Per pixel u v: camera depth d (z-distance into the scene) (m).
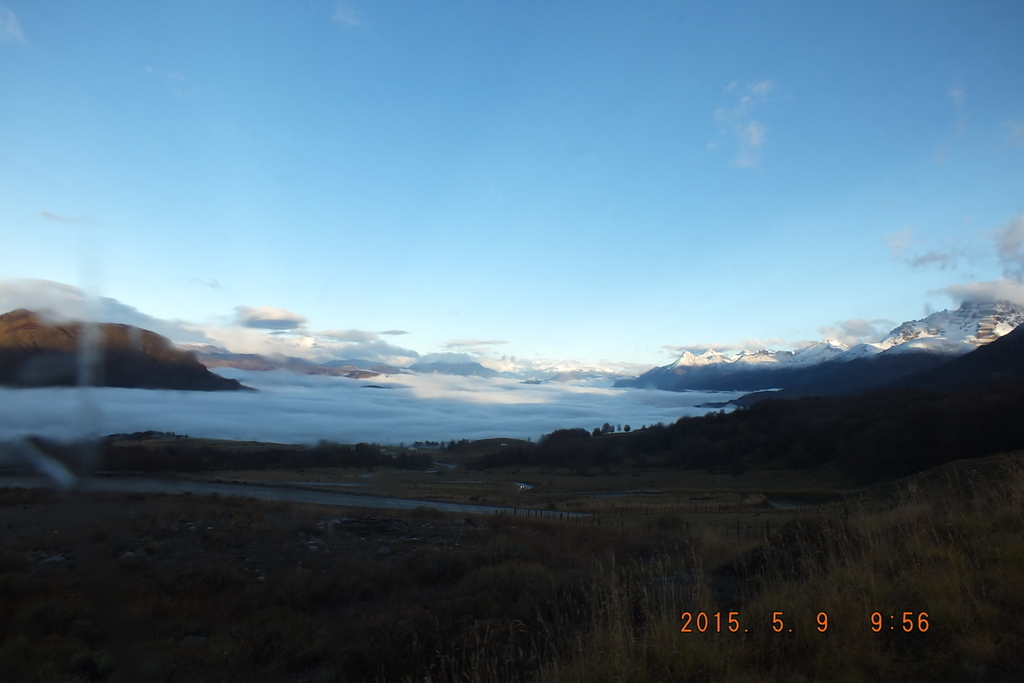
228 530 15.73
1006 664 4.37
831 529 8.55
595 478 96.94
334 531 18.45
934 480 19.62
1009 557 6.10
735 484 80.31
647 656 5.12
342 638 8.71
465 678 6.17
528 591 9.51
